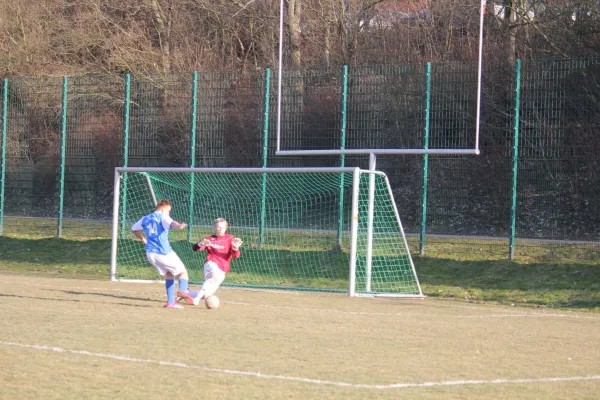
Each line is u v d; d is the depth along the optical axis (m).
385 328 15.68
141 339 13.20
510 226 26.17
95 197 34.75
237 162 31.70
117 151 34.59
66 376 10.15
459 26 49.50
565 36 38.09
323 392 9.59
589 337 15.21
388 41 50.03
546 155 26.36
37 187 36.47
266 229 30.61
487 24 45.94
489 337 14.76
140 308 17.75
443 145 28.11
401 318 17.59
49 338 13.01
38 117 36.78
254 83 31.48
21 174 36.81
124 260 30.55
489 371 11.28
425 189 28.11
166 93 33.19
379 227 28.53
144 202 33.44
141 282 25.77
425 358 12.19
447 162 27.98
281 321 16.28
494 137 28.70
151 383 9.87
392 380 10.41
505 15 43.12
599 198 25.41
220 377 10.33
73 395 9.13
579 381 10.76
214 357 11.75
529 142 26.64
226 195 31.56
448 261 26.44
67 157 35.44
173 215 32.50
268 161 31.19
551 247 25.59
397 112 29.05
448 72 28.00
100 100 35.09
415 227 28.80
